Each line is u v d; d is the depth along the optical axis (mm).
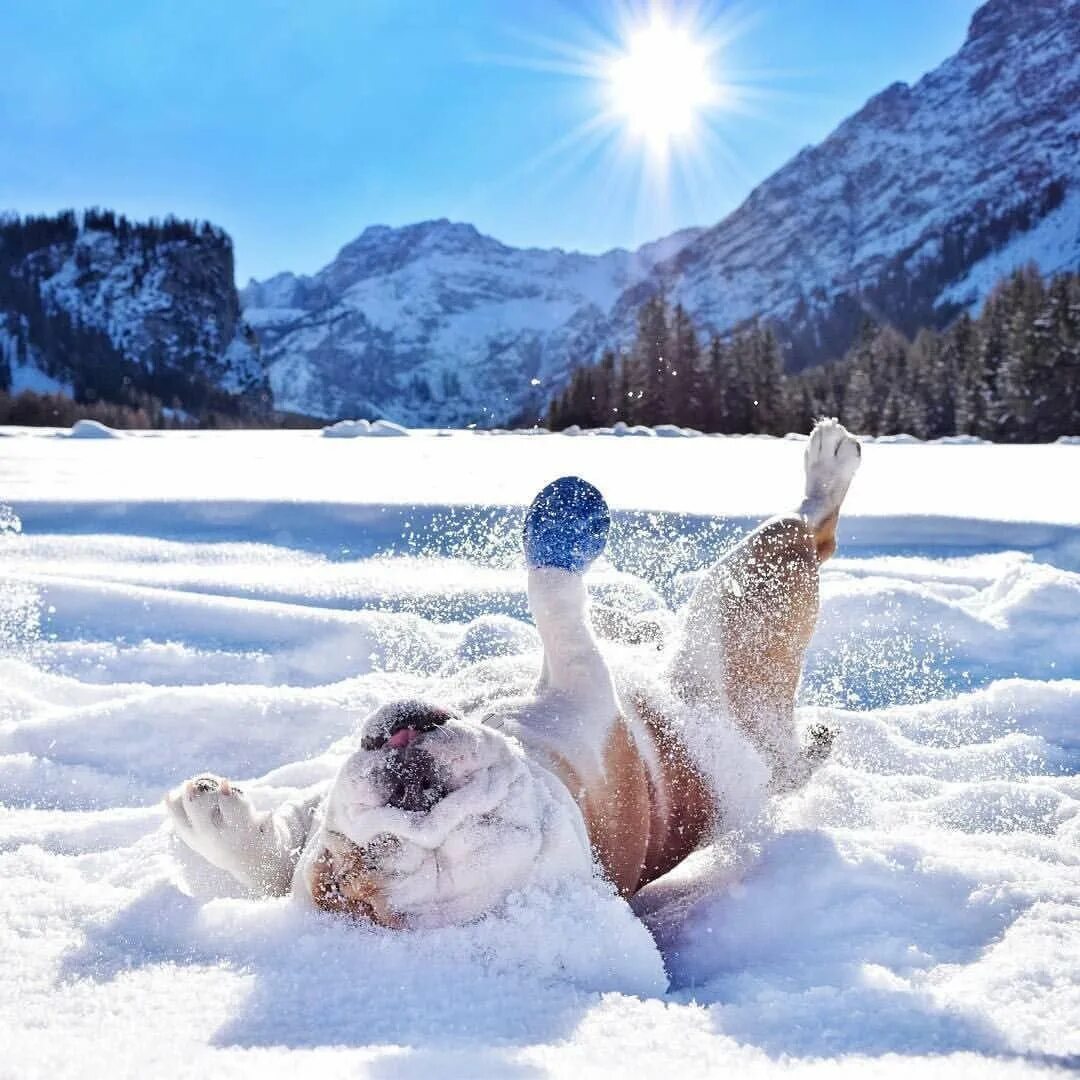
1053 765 3203
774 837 2355
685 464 12430
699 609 2525
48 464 11484
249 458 13219
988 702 3666
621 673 2434
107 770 3092
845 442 2770
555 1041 1493
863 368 62719
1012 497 8102
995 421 53000
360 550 6117
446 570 5535
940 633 4367
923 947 1937
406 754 1719
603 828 2029
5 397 62125
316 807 2197
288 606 4445
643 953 1775
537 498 2258
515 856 1745
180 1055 1388
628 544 5930
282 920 1865
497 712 2096
